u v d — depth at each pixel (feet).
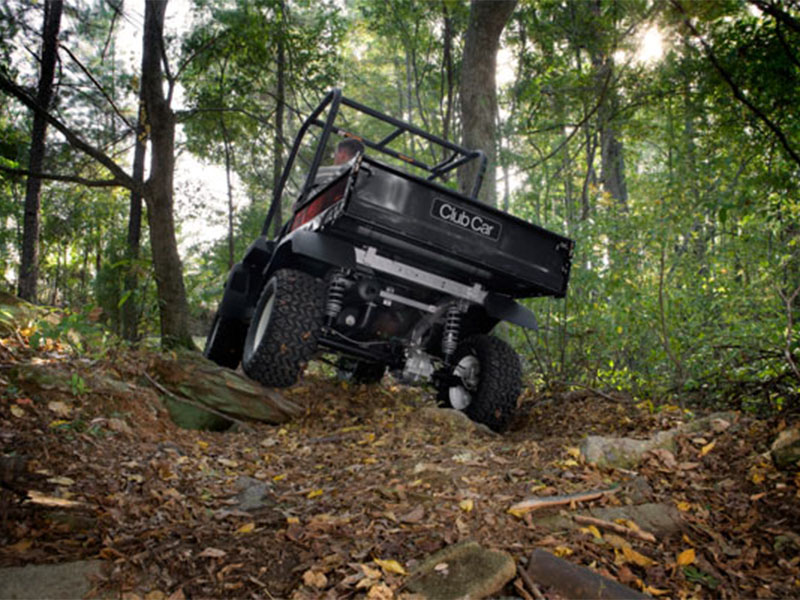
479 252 12.60
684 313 15.60
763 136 18.83
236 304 17.34
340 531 7.97
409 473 10.02
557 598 6.45
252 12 34.63
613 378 15.98
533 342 19.24
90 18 27.89
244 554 7.43
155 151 22.41
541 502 8.32
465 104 24.44
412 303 14.24
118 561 6.91
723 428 10.50
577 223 17.51
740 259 16.17
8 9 24.86
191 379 14.74
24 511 7.68
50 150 29.43
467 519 8.14
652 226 15.44
